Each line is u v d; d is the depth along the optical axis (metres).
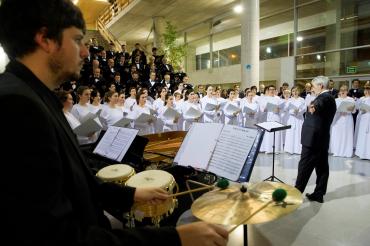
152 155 2.88
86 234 0.52
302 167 3.42
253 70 9.01
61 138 0.63
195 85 15.30
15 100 0.51
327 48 9.34
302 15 9.98
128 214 1.68
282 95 7.27
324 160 3.43
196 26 14.48
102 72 7.08
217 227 0.66
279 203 1.17
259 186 1.34
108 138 2.31
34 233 0.46
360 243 2.58
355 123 6.13
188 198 2.11
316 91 3.50
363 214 3.15
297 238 2.69
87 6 14.62
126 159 2.43
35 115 0.52
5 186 0.46
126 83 7.36
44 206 0.48
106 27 14.68
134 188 1.05
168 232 0.59
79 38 0.70
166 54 11.11
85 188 0.68
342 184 4.15
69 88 5.47
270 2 10.31
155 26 12.73
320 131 3.30
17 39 0.63
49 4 0.63
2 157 0.47
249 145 1.28
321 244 2.58
